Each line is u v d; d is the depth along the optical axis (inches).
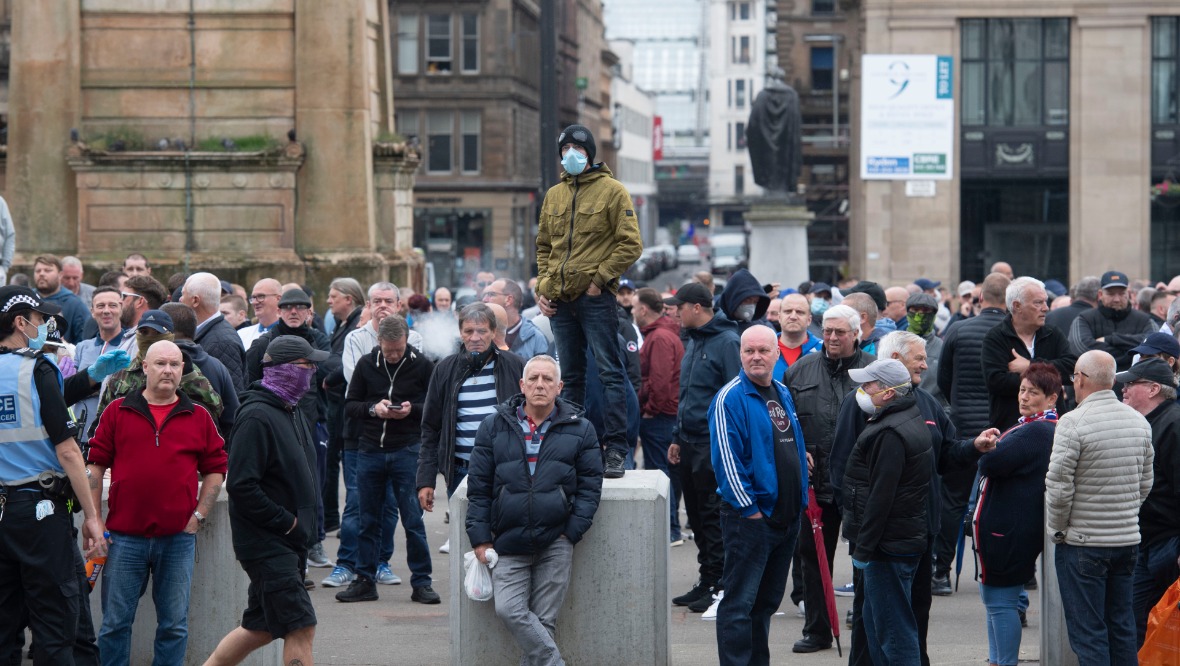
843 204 4365.2
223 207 1272.1
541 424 526.9
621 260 536.7
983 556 560.1
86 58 1278.3
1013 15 2827.3
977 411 754.2
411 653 621.3
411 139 1454.2
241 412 502.6
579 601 549.3
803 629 639.1
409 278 1379.2
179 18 1280.8
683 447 708.0
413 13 4015.8
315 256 1277.1
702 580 718.5
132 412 520.7
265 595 503.2
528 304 1183.6
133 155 1254.9
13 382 490.9
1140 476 536.4
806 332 743.7
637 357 722.8
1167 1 2807.6
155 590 528.7
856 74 3403.1
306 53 1282.0
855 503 534.9
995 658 562.3
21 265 1250.0
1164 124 2876.5
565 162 537.3
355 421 738.8
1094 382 536.1
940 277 2861.7
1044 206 3014.3
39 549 491.5
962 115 2891.2
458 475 653.9
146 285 668.7
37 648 494.9
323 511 822.5
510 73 4037.9
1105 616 543.5
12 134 1270.9
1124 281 863.1
